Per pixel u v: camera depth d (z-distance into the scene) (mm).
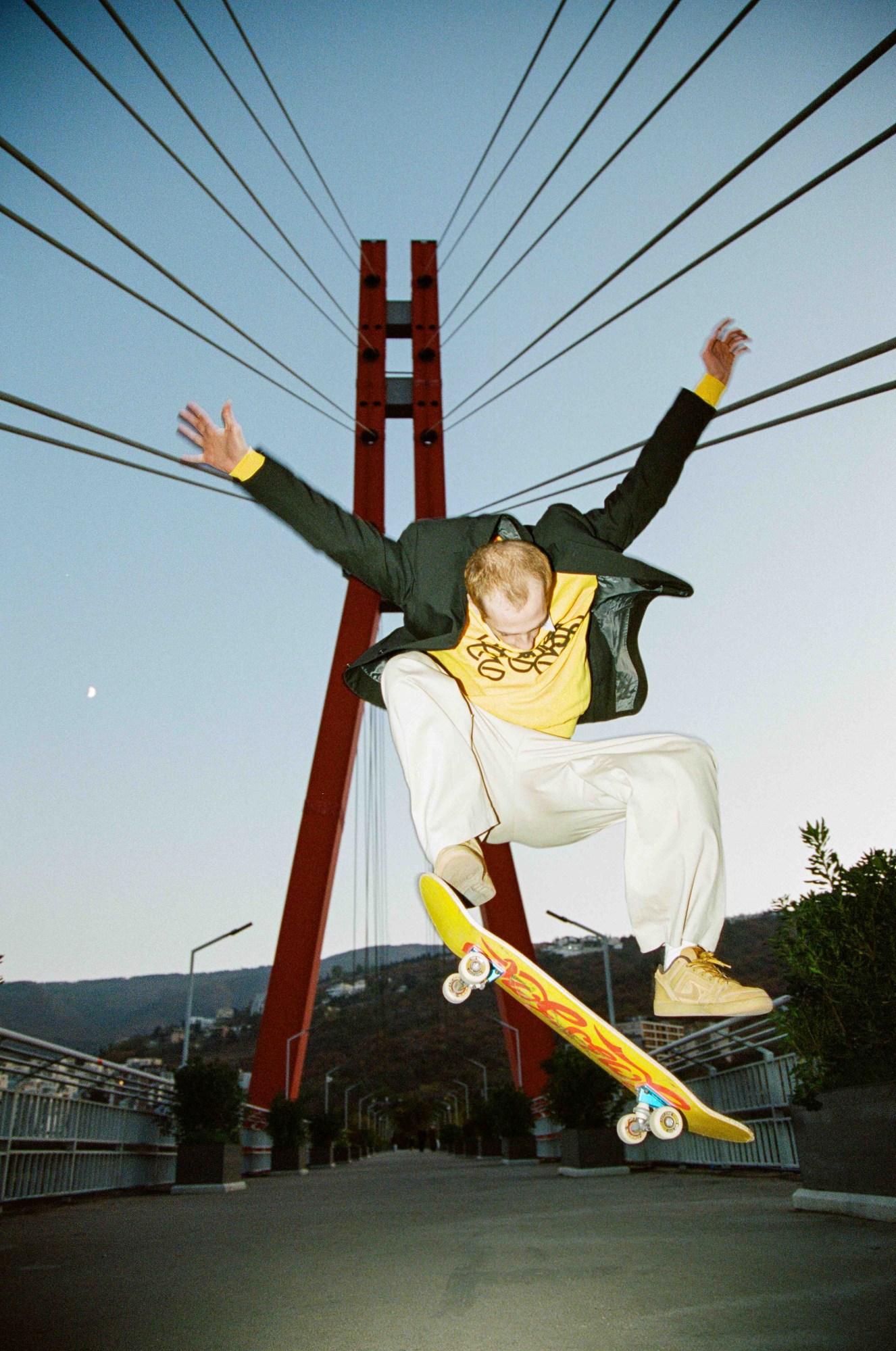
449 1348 3424
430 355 37688
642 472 3215
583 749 2975
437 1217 8852
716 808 2859
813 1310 3697
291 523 3018
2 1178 10461
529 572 2797
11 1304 4633
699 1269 4867
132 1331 3883
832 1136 6973
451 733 2809
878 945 6602
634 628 3230
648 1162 16703
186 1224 9086
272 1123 28500
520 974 2689
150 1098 15719
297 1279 5246
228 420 2984
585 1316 3854
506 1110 26734
